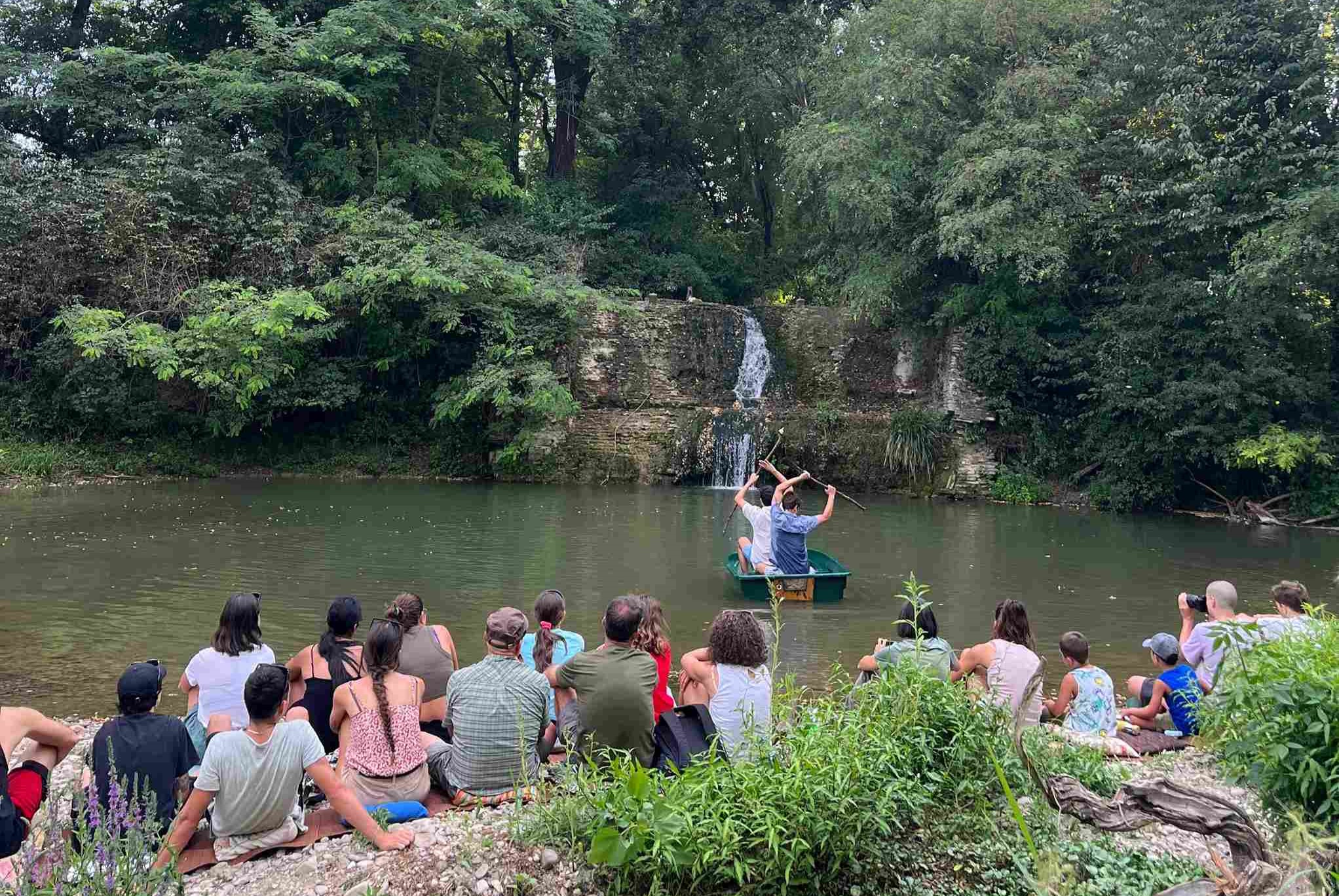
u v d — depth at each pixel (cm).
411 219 2495
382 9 2553
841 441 2452
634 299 2764
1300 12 1945
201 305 2200
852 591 1237
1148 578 1342
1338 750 405
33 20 2811
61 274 2202
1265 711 432
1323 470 1991
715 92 3309
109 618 1016
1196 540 1717
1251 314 1989
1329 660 440
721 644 496
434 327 2573
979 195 2138
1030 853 380
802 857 398
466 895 385
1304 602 618
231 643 557
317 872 407
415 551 1432
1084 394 2216
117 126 2578
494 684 490
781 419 2486
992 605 1169
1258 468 2014
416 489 2227
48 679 821
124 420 2336
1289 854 329
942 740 474
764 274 3441
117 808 373
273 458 2495
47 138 2678
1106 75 2209
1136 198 2111
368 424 2603
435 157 2655
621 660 480
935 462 2398
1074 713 652
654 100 3228
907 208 2362
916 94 2255
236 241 2350
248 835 430
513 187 2803
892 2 2355
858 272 2458
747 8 3033
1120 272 2336
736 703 488
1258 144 1923
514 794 475
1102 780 497
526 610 1088
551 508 1948
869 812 407
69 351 2219
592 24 2828
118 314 2112
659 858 387
